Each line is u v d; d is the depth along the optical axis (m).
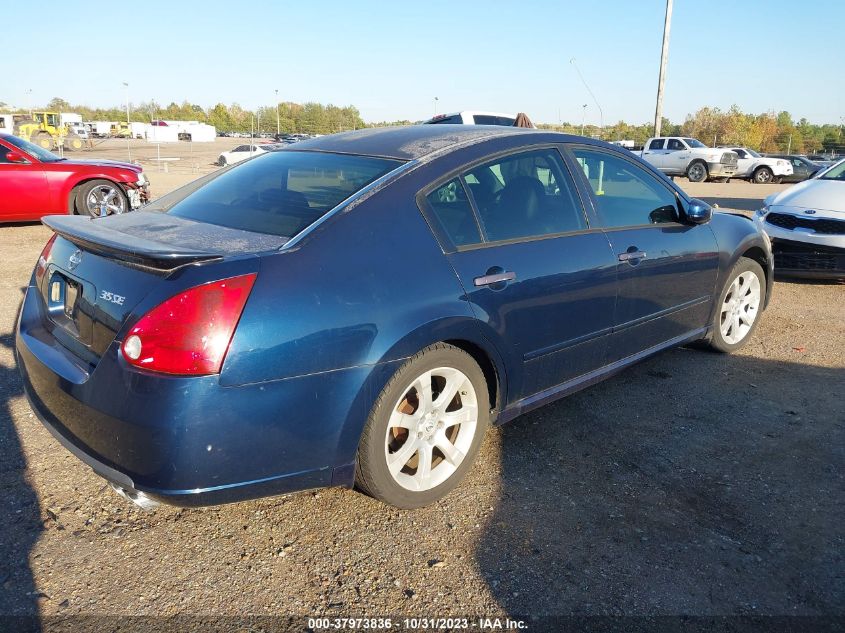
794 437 3.53
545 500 2.92
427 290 2.64
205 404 2.15
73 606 2.24
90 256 2.58
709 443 3.45
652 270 3.75
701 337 4.45
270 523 2.73
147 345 2.15
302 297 2.33
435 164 2.94
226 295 2.20
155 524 2.71
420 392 2.71
